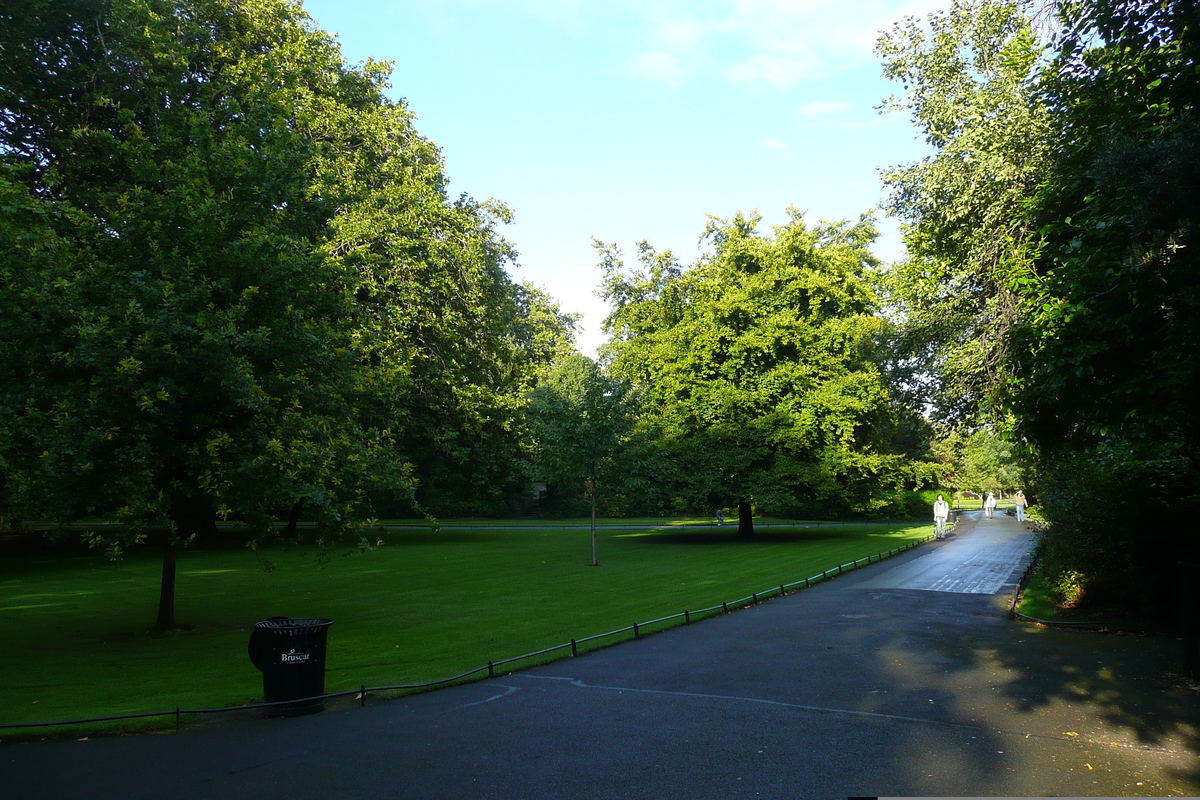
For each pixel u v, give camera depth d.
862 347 33.09
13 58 20.66
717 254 39.41
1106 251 8.15
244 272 12.32
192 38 24.12
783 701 7.94
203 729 7.21
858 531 38.59
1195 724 7.05
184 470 12.39
